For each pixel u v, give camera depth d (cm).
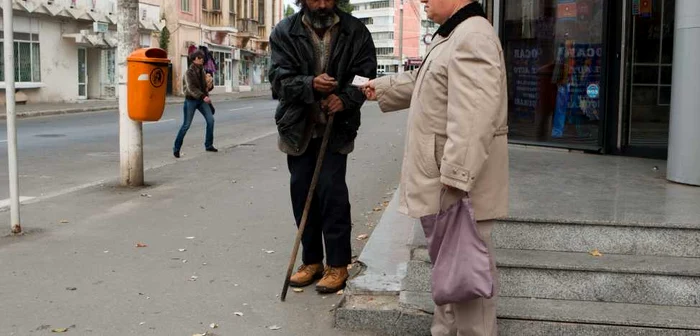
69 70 3303
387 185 936
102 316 454
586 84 848
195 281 523
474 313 359
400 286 454
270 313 461
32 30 3025
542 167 726
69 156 1286
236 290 505
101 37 3397
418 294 439
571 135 866
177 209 768
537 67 897
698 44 604
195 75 1259
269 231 673
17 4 2839
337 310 430
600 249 463
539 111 897
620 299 426
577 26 852
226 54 5409
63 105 3008
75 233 658
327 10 468
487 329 361
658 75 799
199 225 694
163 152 1343
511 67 925
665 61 796
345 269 502
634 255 454
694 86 608
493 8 930
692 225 451
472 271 337
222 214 745
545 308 414
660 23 791
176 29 4478
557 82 877
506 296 434
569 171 700
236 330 433
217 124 2109
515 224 471
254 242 633
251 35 5784
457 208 342
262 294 497
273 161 1167
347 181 966
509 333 405
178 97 4181
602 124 828
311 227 508
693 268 423
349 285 461
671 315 403
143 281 522
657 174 684
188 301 482
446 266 345
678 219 469
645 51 805
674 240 454
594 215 480
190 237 647
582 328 398
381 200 834
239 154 1269
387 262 510
